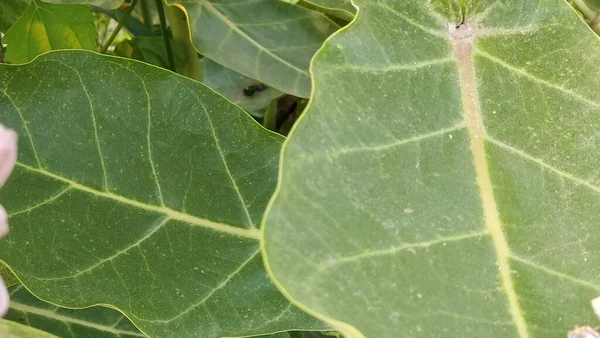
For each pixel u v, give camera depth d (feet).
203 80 0.95
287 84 0.69
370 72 0.42
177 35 0.83
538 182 0.42
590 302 0.38
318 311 0.32
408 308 0.35
